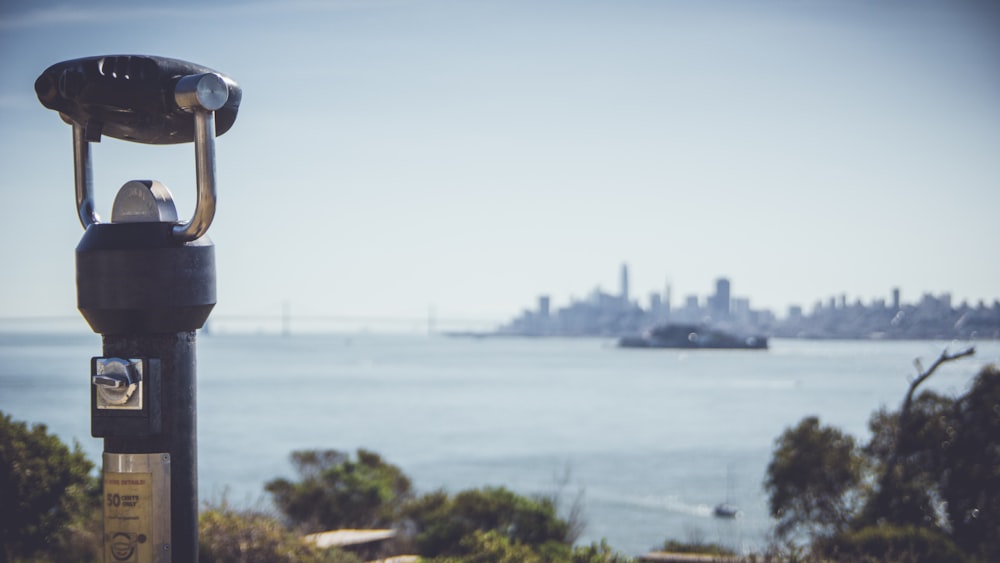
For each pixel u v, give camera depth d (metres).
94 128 2.68
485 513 10.59
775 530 13.88
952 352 13.90
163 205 2.62
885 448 14.42
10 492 7.94
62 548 8.16
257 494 25.36
